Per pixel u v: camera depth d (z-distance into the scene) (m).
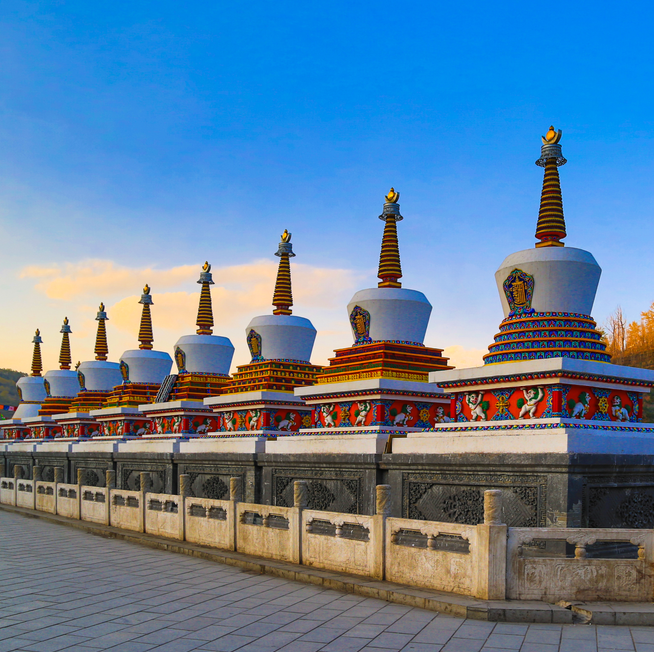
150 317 28.12
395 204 16.69
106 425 27.23
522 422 11.59
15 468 23.56
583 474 10.34
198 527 13.86
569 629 7.67
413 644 7.30
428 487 12.31
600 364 11.62
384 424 14.78
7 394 78.31
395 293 16.02
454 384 12.84
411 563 9.45
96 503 18.02
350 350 16.20
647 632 7.54
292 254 20.11
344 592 9.70
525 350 12.29
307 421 18.75
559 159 13.26
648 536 8.30
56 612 8.91
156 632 7.95
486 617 8.02
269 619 8.41
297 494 11.37
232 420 19.50
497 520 8.55
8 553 13.75
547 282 12.52
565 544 10.08
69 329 35.34
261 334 19.23
